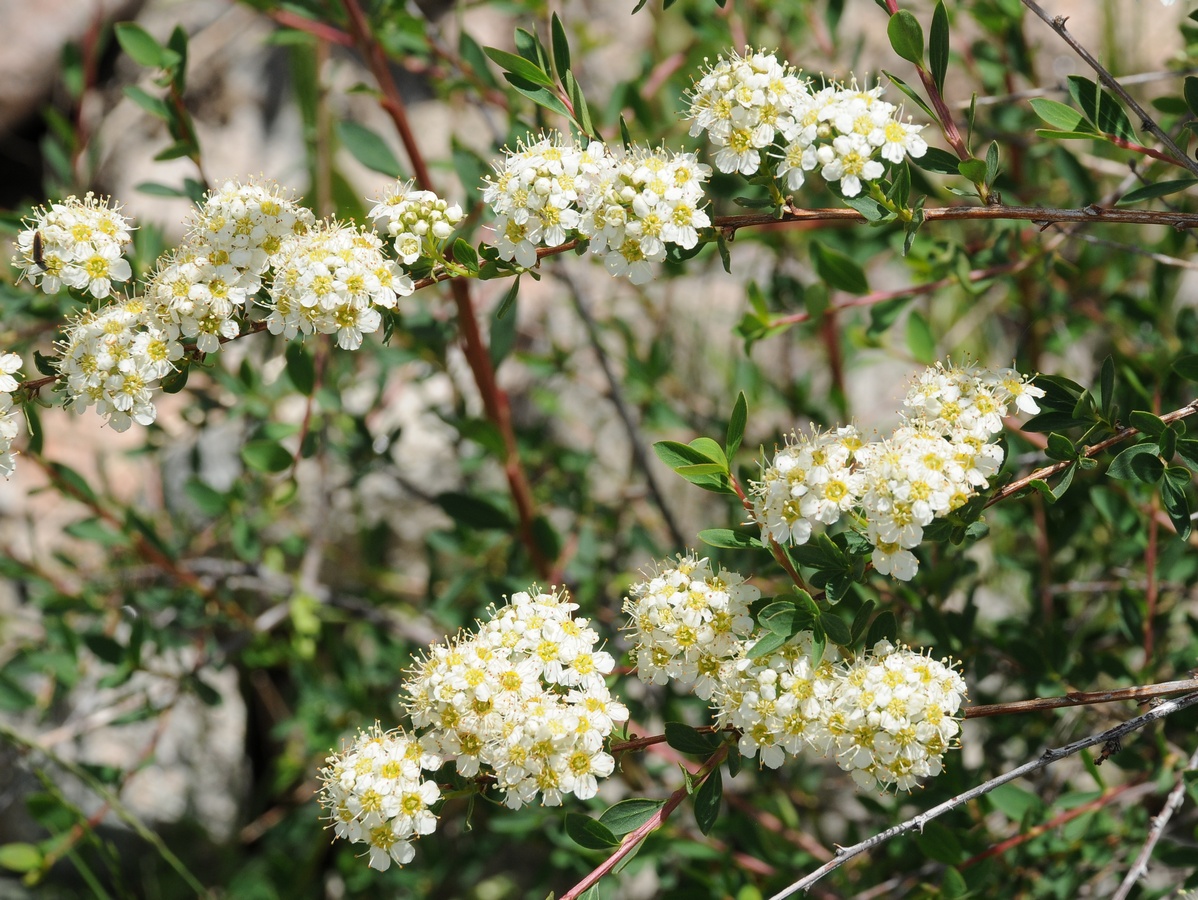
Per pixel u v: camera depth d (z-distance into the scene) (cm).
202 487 58
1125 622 51
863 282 53
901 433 44
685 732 44
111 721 57
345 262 44
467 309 54
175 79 52
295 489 54
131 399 44
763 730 44
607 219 44
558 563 56
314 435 52
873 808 53
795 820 55
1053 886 50
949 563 52
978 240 57
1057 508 52
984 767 51
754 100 44
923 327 55
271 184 51
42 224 45
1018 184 57
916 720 43
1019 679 52
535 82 45
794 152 44
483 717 43
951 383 44
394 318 45
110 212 45
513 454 55
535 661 44
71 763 56
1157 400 52
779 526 44
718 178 55
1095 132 45
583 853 54
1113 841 50
